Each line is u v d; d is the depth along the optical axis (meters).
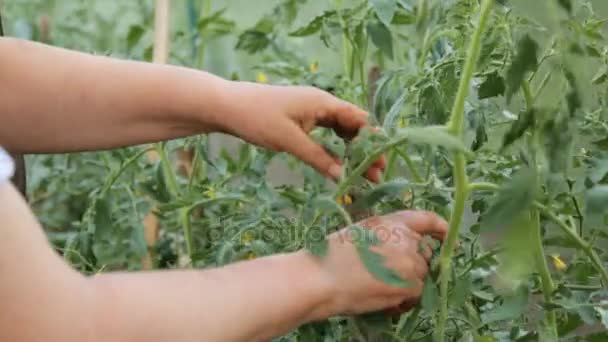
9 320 0.48
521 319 0.79
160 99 0.77
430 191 0.74
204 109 0.76
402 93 0.83
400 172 0.97
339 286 0.60
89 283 0.51
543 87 0.65
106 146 0.80
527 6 0.58
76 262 1.05
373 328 0.67
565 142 0.58
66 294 0.50
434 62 0.85
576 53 0.57
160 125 0.79
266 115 0.75
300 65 1.20
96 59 0.79
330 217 0.73
